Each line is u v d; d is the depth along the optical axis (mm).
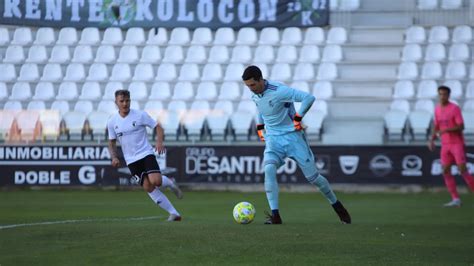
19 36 65688
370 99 59312
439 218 34188
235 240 22406
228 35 65062
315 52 63250
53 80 63094
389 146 52469
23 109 61531
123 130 30406
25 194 50812
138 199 46781
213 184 53500
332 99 59406
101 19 62562
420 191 52344
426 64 61781
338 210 29375
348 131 56719
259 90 27938
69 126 57531
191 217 34750
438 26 63938
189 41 65062
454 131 42000
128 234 23516
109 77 63250
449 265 19141
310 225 27531
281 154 28797
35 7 62469
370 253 20672
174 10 62594
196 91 62156
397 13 64688
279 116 28406
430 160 52281
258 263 19078
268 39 64875
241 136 56375
